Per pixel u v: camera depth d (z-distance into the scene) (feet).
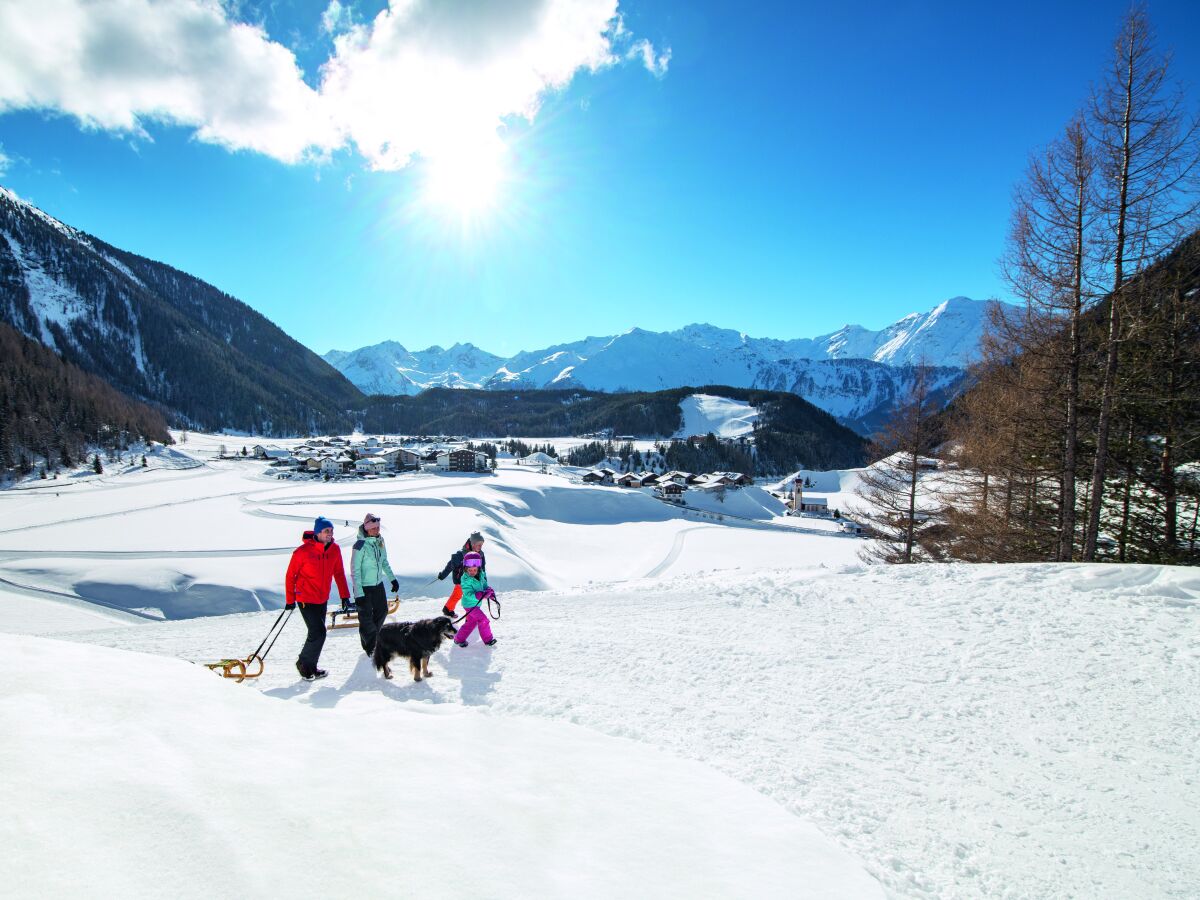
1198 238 41.86
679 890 9.52
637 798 12.92
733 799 13.51
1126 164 43.14
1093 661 25.32
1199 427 49.14
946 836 13.89
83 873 7.25
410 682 23.71
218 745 11.79
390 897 8.10
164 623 43.73
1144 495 53.78
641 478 401.49
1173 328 46.96
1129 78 42.65
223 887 7.57
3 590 111.24
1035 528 58.70
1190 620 28.48
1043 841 13.94
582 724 19.44
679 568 170.30
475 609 28.73
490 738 15.81
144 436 481.46
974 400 72.02
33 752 9.72
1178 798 16.07
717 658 27.14
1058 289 47.06
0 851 7.32
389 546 140.26
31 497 252.21
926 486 79.97
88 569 120.47
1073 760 18.13
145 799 9.06
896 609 34.19
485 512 232.12
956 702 22.30
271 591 115.44
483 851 9.74
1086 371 50.16
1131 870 12.92
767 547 204.95
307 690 22.26
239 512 202.80
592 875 9.59
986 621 30.89
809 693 23.16
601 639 30.07
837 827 13.78
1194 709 21.11
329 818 9.86
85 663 15.10
